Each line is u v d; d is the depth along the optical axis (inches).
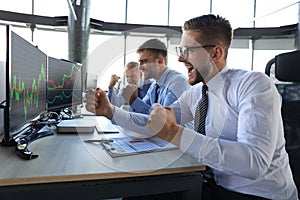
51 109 68.1
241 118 37.8
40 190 29.6
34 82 51.8
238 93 41.4
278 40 309.3
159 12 276.8
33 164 33.9
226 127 42.5
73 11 198.1
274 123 35.9
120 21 272.1
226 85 43.9
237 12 258.7
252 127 35.1
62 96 77.2
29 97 48.1
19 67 41.4
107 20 266.7
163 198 39.3
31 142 45.6
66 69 79.9
